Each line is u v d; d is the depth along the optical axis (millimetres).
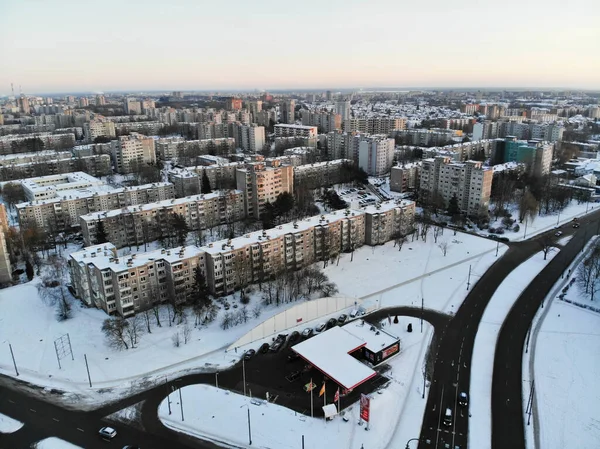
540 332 195625
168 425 145625
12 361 178625
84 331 196000
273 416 148500
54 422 147250
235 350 184250
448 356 180125
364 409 140250
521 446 137000
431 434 141250
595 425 144500
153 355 180875
